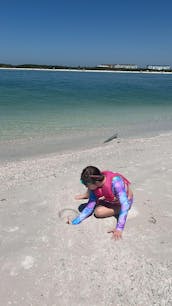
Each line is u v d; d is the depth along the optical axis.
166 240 3.68
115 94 28.06
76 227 3.95
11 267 3.19
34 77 68.31
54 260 3.30
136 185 5.31
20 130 10.98
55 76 77.81
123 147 8.48
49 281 3.00
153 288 2.92
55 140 9.68
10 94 25.19
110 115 15.29
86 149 8.60
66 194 4.96
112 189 3.93
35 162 7.16
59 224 4.02
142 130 11.78
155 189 5.15
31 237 3.72
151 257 3.36
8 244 3.58
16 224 4.02
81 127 11.89
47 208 4.48
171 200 4.75
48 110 16.19
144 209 4.43
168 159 6.93
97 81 56.41
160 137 10.09
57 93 27.45
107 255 3.39
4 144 9.02
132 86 43.34
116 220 4.13
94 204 4.16
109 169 6.23
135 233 3.82
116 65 182.00
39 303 2.74
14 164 7.01
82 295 2.83
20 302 2.75
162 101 22.73
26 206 4.55
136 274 3.10
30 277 3.05
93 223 4.05
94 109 17.28
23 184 5.54
